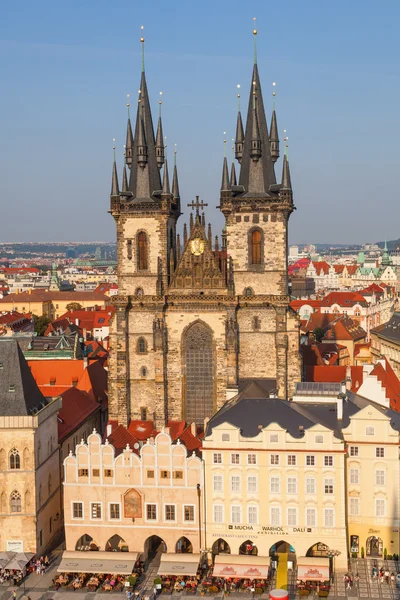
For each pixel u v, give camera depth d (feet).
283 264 488.02
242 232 490.90
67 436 448.24
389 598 338.95
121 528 383.45
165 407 500.74
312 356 609.01
